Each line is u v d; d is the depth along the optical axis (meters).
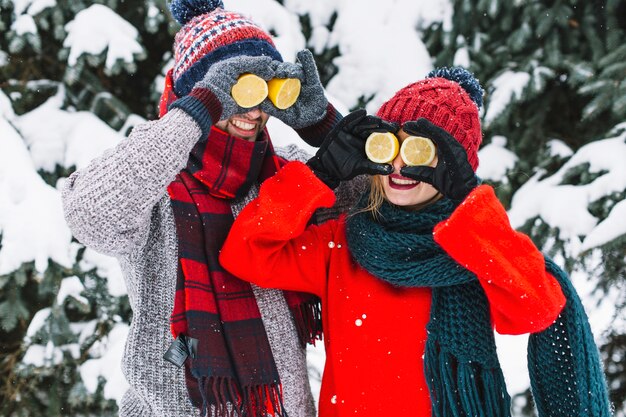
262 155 1.48
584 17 2.57
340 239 1.53
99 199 1.25
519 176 2.72
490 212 1.26
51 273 2.45
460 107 1.40
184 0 1.50
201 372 1.33
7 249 2.38
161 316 1.42
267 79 1.38
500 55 2.67
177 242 1.42
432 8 2.67
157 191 1.28
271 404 1.42
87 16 2.53
